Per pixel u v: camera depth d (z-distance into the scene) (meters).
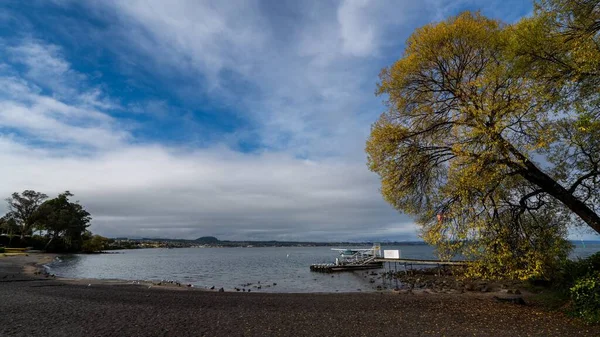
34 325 11.81
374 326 11.58
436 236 12.88
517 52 10.77
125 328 11.46
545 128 11.03
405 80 14.38
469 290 23.58
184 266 65.25
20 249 95.31
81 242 123.06
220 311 14.64
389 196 14.79
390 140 14.35
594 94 10.09
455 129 12.15
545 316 12.32
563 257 13.88
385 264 53.34
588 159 12.76
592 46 9.30
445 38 13.54
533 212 14.23
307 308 15.50
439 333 10.45
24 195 106.81
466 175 11.34
